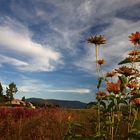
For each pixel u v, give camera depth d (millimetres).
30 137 1157
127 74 607
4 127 1267
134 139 518
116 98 586
